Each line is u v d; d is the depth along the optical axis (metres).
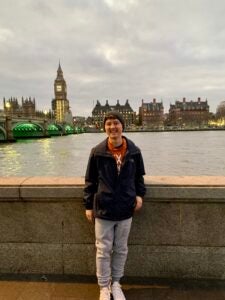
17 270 2.73
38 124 79.12
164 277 2.65
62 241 2.70
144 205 2.62
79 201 2.65
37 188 2.61
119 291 2.33
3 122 59.34
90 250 2.68
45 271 2.72
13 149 47.69
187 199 2.55
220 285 2.51
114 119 2.20
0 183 2.67
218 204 2.57
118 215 2.21
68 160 33.50
